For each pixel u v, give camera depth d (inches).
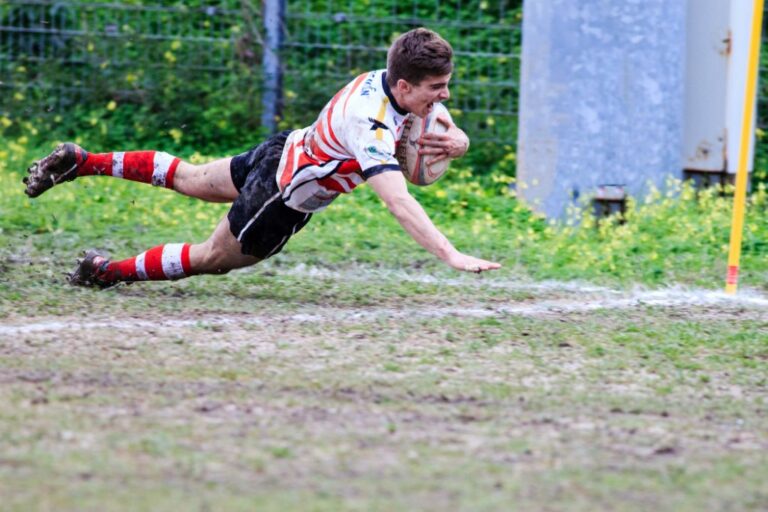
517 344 758.5
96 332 745.0
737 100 1342.3
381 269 1055.0
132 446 516.4
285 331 773.9
